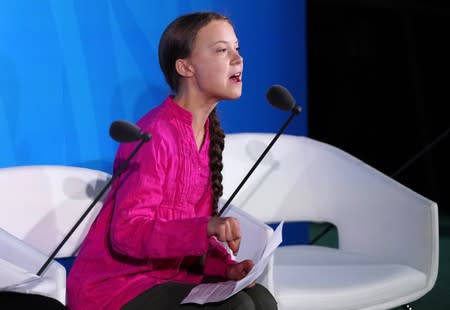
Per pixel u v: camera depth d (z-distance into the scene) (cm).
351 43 1165
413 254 588
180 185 451
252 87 731
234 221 405
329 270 570
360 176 623
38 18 577
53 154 592
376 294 543
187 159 454
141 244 416
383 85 1188
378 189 611
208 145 482
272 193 641
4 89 564
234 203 626
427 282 580
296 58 762
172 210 450
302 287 526
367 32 1163
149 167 430
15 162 572
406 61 1177
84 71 604
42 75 582
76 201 543
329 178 640
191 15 477
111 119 623
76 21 597
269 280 489
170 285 425
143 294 423
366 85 1185
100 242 451
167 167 441
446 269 890
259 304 431
